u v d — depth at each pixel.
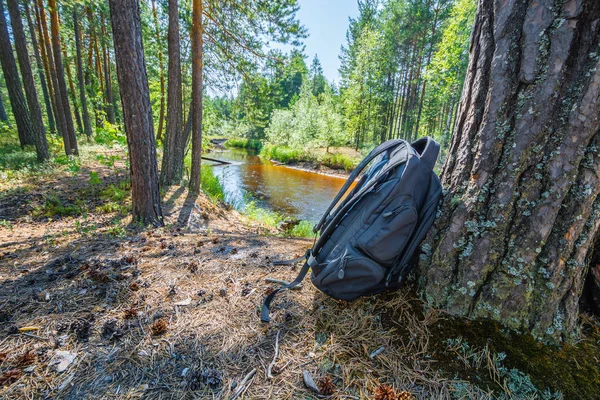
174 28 5.55
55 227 3.11
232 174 14.28
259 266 1.99
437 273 1.34
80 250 2.24
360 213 1.38
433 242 1.37
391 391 0.99
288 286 1.60
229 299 1.55
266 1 5.77
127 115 3.05
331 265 1.34
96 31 10.96
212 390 1.01
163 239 2.61
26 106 7.93
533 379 1.03
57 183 5.19
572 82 1.04
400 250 1.31
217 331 1.31
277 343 1.24
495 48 1.20
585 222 1.10
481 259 1.23
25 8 10.59
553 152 1.09
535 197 1.13
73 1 7.33
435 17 16.16
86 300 1.51
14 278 1.72
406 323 1.30
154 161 3.34
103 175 6.20
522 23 1.11
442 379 1.05
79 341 1.21
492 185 1.21
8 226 3.03
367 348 1.20
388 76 20.45
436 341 1.21
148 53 8.38
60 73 7.79
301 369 1.10
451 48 10.30
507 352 1.12
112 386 1.02
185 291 1.62
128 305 1.47
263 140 27.97
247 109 7.61
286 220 5.73
